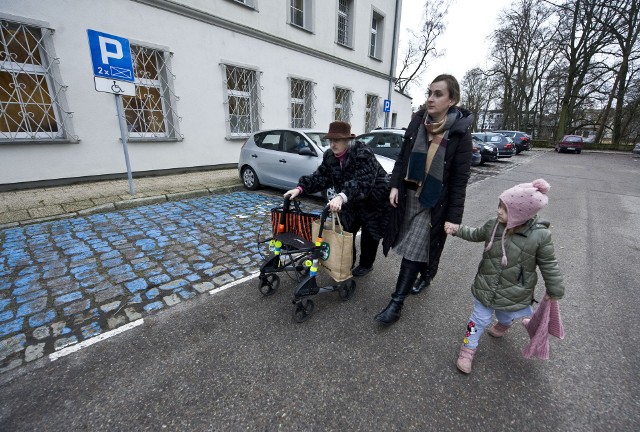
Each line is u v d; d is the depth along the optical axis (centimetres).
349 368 205
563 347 232
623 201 769
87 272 314
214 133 865
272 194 664
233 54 876
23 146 568
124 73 494
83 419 165
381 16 1482
